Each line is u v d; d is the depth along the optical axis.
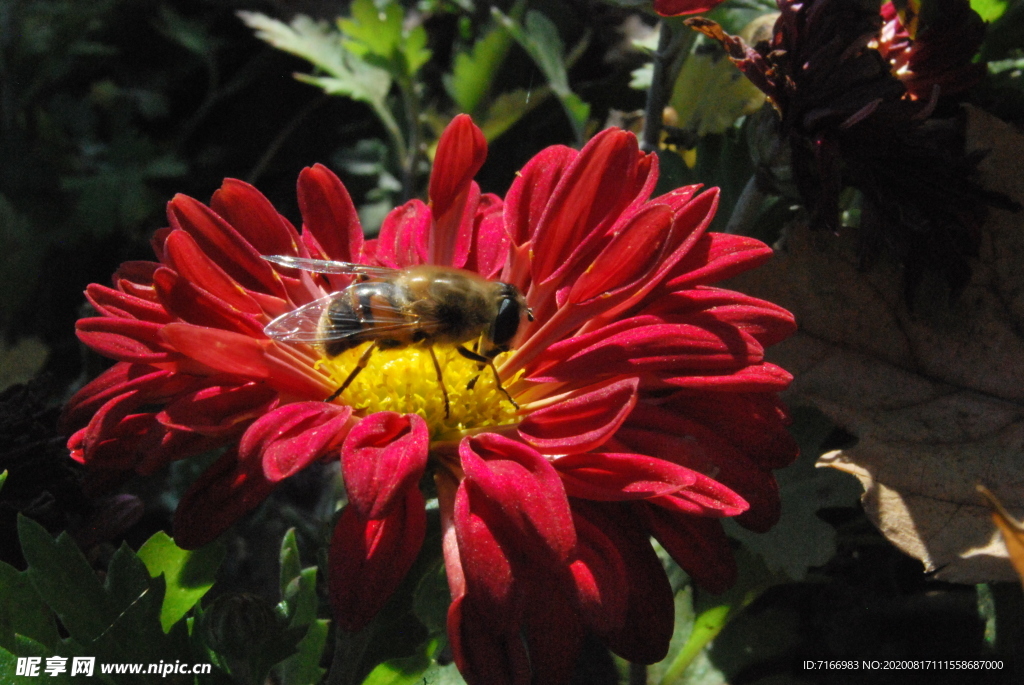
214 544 0.12
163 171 0.19
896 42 0.12
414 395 0.12
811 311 0.13
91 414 0.12
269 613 0.12
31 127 0.21
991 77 0.13
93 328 0.11
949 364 0.12
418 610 0.12
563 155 0.13
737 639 0.13
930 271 0.12
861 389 0.12
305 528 0.14
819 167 0.12
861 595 0.13
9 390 0.13
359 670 0.12
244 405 0.11
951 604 0.13
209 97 0.21
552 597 0.11
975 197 0.12
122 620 0.12
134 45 0.22
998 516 0.10
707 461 0.11
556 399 0.12
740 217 0.14
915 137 0.12
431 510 0.12
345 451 0.11
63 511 0.12
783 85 0.12
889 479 0.12
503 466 0.11
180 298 0.11
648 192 0.12
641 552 0.11
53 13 0.20
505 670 0.10
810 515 0.13
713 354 0.11
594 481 0.11
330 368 0.12
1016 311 0.12
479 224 0.13
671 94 0.14
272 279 0.12
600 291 0.12
